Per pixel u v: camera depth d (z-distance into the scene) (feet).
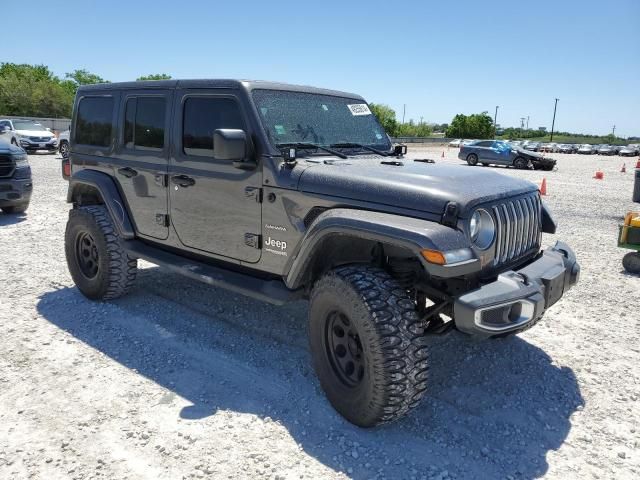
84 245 17.66
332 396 11.29
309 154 13.25
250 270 13.70
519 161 84.74
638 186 24.06
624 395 12.41
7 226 29.27
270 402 11.82
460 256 9.69
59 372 12.98
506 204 11.38
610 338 15.57
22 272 20.83
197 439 10.44
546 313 17.47
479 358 14.12
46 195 40.40
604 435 10.87
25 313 16.62
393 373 9.87
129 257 16.99
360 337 10.22
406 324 10.03
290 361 13.74
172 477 9.36
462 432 10.87
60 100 189.26
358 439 10.53
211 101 13.76
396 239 9.79
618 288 20.26
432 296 12.46
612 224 33.50
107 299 17.47
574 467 9.85
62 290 18.81
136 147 16.08
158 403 11.69
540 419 11.39
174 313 16.72
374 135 15.65
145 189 15.89
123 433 10.58
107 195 16.70
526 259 12.44
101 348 14.29
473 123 264.11
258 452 10.07
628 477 9.61
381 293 10.16
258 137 12.71
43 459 9.78
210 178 13.80
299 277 11.86
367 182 11.15
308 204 11.87
